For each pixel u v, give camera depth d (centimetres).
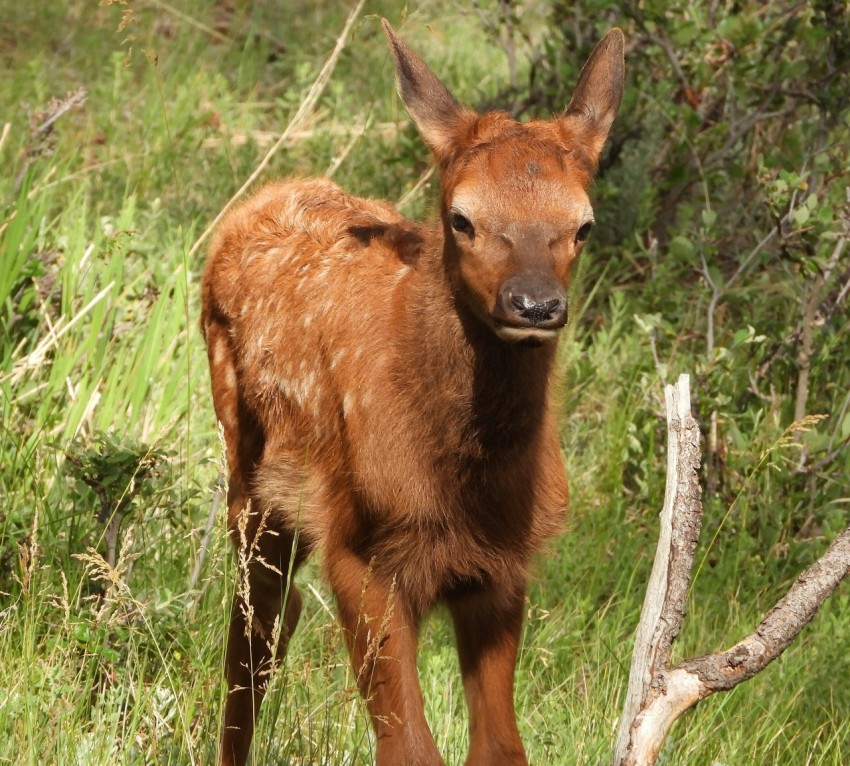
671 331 1263
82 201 1545
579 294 1438
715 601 1125
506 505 819
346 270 891
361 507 828
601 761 895
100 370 1180
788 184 1230
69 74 2031
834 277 1289
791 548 1181
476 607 844
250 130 1881
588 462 1286
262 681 940
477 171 789
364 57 2173
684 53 1532
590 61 861
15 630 940
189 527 1033
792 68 1417
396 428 814
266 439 935
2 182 1377
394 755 791
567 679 1008
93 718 878
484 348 788
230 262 997
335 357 859
